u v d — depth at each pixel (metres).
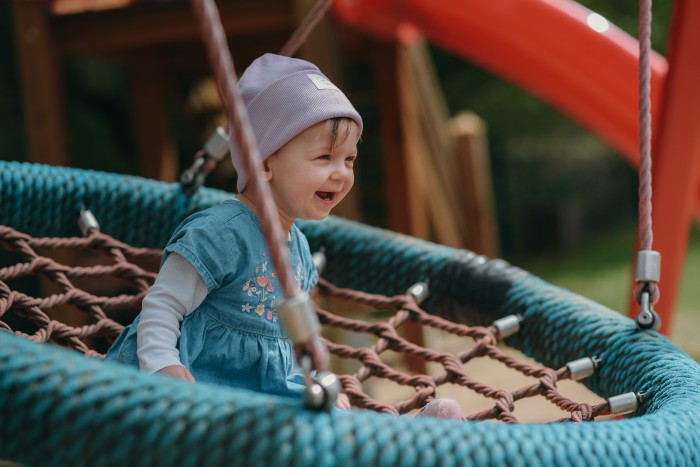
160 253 1.71
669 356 1.32
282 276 0.78
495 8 3.60
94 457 0.77
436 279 1.77
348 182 1.25
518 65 3.77
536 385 1.38
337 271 1.84
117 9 3.37
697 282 6.20
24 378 0.78
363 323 1.59
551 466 0.85
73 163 6.41
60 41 3.43
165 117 4.44
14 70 6.18
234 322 1.21
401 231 4.56
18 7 3.31
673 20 2.40
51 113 3.33
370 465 0.78
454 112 8.08
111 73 6.67
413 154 4.61
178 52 4.31
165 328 1.15
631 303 2.09
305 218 1.25
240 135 0.76
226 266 1.19
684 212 2.40
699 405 1.08
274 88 1.23
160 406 0.78
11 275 1.47
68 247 1.63
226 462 0.76
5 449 0.79
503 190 8.74
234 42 4.11
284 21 3.20
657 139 2.43
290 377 1.27
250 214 1.24
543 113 7.97
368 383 3.67
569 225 8.68
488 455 0.82
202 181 1.81
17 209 1.69
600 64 3.48
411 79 4.65
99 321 1.50
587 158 8.85
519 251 8.71
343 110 1.22
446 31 3.85
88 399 0.77
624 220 8.90
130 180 1.81
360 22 3.82
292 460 0.76
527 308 1.62
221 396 0.79
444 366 1.46
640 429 0.95
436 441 0.81
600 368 1.42
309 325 0.78
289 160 1.22
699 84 2.36
